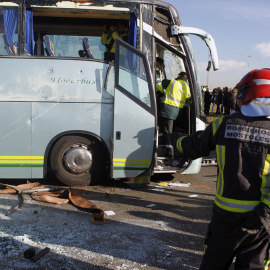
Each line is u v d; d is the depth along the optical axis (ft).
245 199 7.28
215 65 20.17
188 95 21.97
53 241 12.69
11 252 11.65
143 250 12.39
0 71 18.44
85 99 19.02
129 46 18.97
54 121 18.84
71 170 19.25
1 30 18.54
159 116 22.07
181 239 13.53
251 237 7.38
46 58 18.78
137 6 19.43
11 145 18.61
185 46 20.57
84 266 11.08
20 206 16.11
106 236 13.39
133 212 16.35
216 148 7.84
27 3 18.60
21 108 18.57
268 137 7.30
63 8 18.94
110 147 19.27
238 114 7.87
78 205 16.34
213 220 7.79
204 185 22.11
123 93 18.92
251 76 7.93
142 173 19.38
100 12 19.60
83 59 19.04
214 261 7.73
